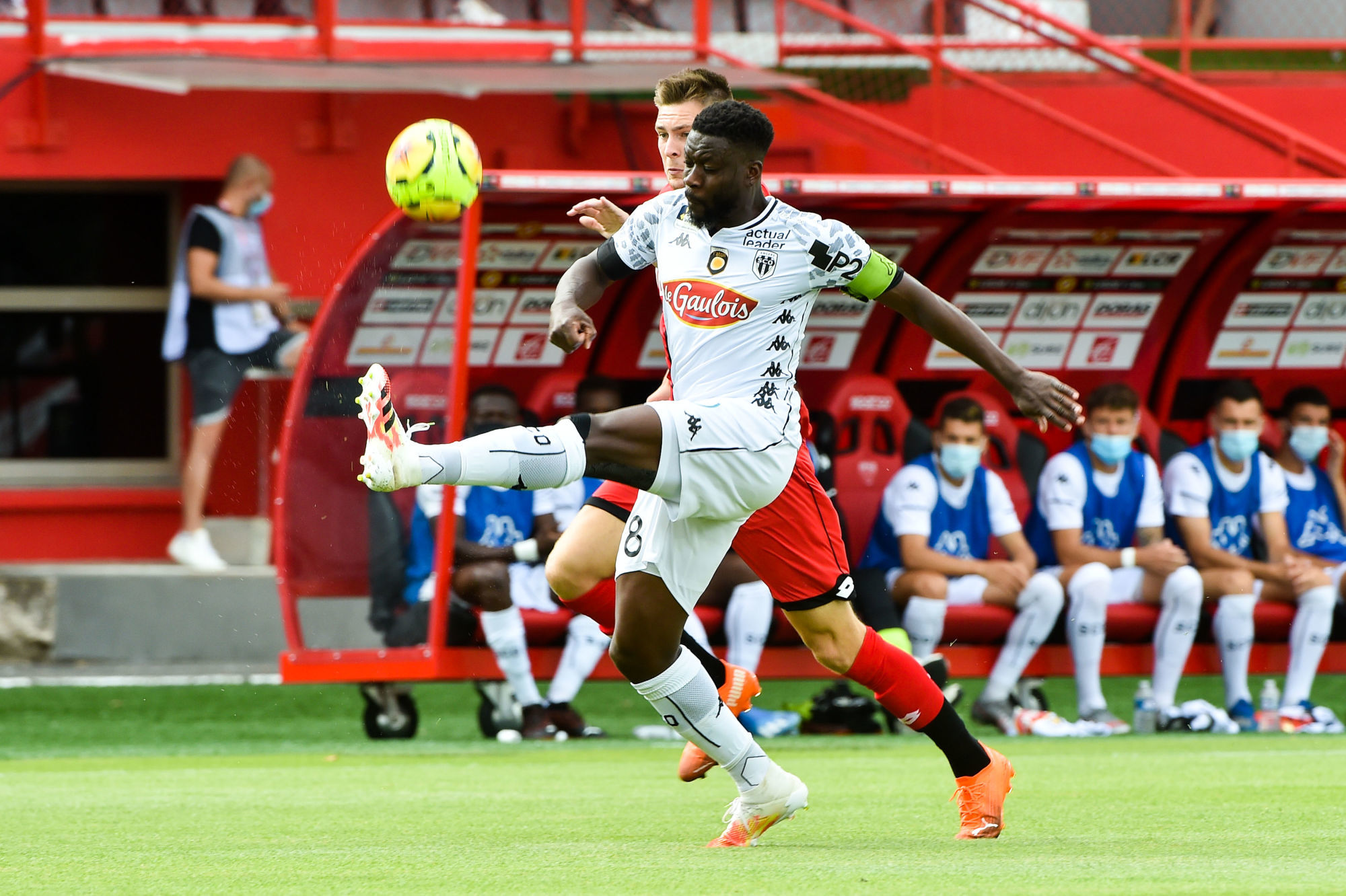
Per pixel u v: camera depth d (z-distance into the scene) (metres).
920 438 31.61
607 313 32.22
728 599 29.09
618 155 43.53
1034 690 31.05
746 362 14.16
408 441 12.97
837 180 29.19
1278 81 47.22
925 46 43.47
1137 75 43.44
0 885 12.53
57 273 43.06
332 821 16.78
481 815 17.28
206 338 37.81
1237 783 20.39
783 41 45.31
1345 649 32.12
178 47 40.25
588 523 17.34
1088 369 34.19
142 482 43.03
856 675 15.27
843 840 15.11
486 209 29.77
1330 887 11.95
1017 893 11.63
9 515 40.84
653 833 15.66
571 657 28.62
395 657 28.12
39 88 39.56
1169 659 30.25
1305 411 32.69
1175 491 31.50
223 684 35.44
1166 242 33.22
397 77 37.09
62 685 34.78
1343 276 34.62
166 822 16.67
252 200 38.34
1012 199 30.50
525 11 43.66
